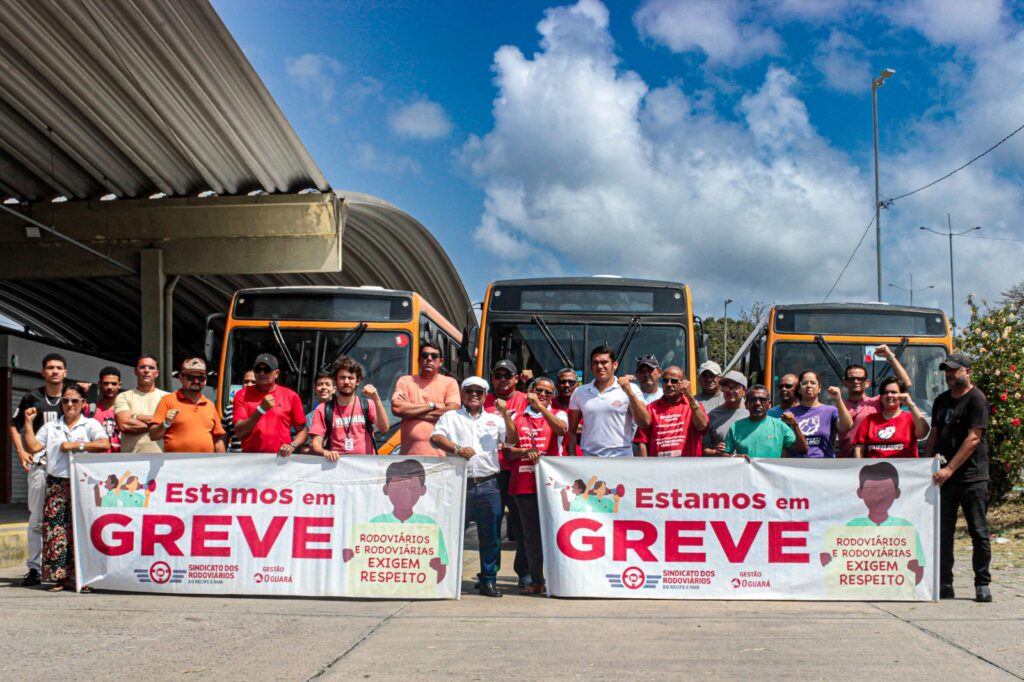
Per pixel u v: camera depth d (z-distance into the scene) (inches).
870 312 577.9
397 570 331.3
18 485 987.9
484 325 533.6
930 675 220.4
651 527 333.1
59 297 1379.2
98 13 606.2
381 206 1098.7
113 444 370.0
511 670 223.3
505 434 348.2
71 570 351.3
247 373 522.6
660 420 353.4
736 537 332.2
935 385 566.6
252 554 333.7
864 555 331.0
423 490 332.8
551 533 333.7
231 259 873.5
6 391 968.3
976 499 331.6
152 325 867.4
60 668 222.2
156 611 299.9
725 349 2706.7
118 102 721.6
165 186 879.7
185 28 628.7
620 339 528.1
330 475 335.0
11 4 590.9
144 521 337.1
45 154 818.8
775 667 227.8
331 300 555.5
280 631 268.8
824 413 366.0
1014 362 611.8
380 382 543.5
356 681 212.5
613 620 289.4
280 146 773.9
